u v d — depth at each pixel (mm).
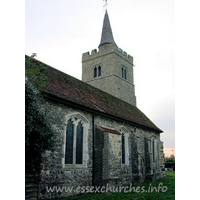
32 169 11266
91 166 16812
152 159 27766
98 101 21359
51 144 11266
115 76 38750
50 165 13305
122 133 22391
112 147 17656
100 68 40906
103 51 40781
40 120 10789
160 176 30016
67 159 14969
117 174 17703
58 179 13680
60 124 14602
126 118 22906
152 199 14688
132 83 43656
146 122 29516
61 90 16547
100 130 17422
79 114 16359
